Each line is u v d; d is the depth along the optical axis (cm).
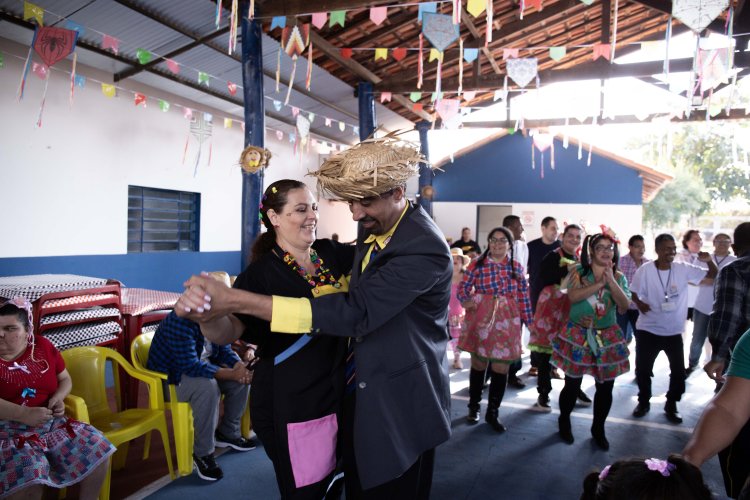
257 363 180
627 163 1252
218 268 793
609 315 344
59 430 234
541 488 295
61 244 560
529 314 385
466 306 389
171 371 294
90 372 289
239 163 426
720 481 309
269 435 171
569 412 362
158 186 681
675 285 405
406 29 617
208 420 291
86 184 585
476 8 341
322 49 570
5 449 216
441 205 1375
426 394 154
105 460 240
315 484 165
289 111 793
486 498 283
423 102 872
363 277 153
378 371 150
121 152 625
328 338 171
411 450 152
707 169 2009
